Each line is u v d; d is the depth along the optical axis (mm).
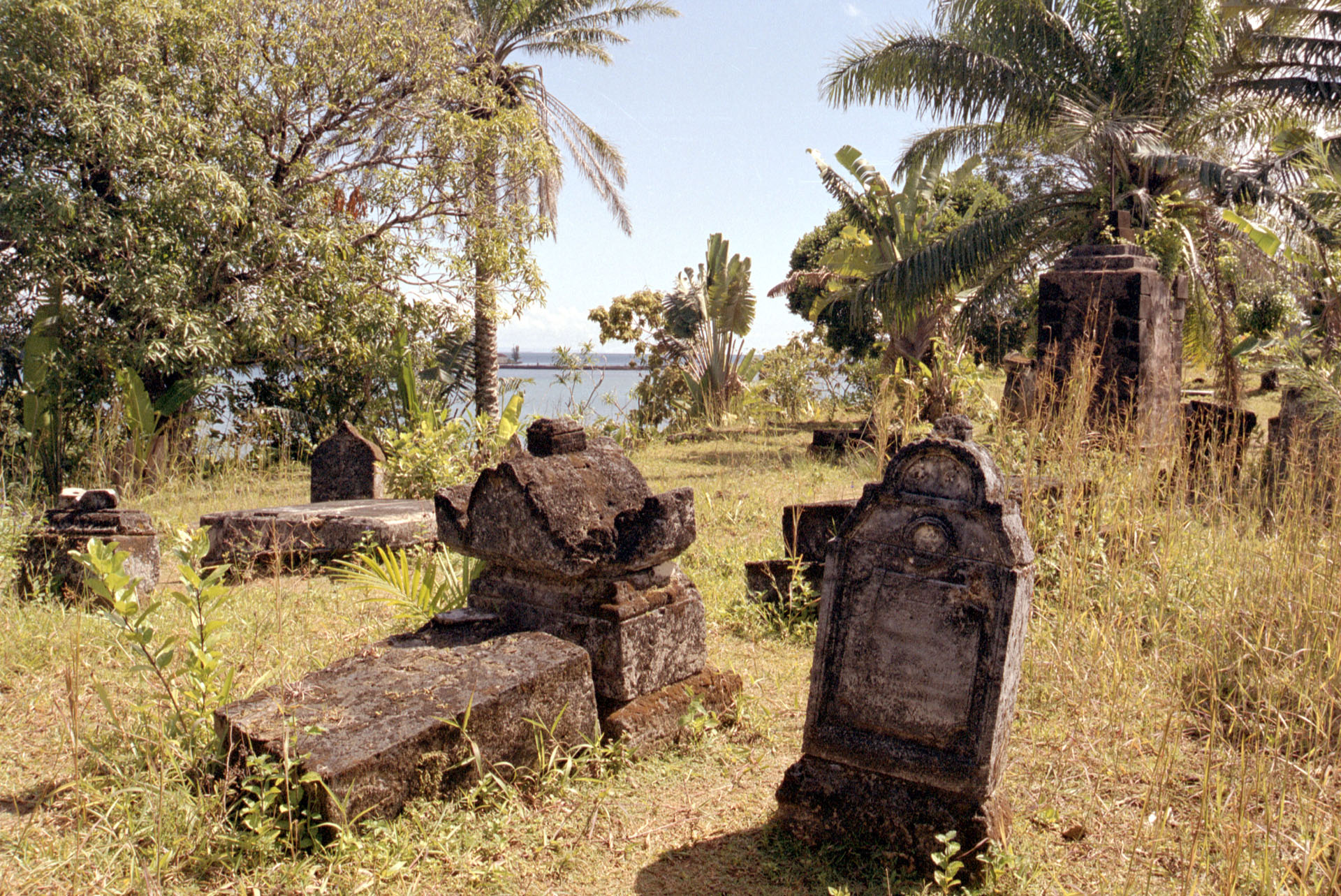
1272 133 14742
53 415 11875
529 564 3926
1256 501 6504
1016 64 14320
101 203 12148
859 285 15047
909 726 3008
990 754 2873
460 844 3037
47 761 3520
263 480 12820
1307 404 7406
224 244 13031
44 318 11984
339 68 14102
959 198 21938
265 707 3264
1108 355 10352
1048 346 10711
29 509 7824
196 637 3539
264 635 5078
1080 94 14102
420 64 14594
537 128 16891
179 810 2986
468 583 5129
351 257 14273
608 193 21562
